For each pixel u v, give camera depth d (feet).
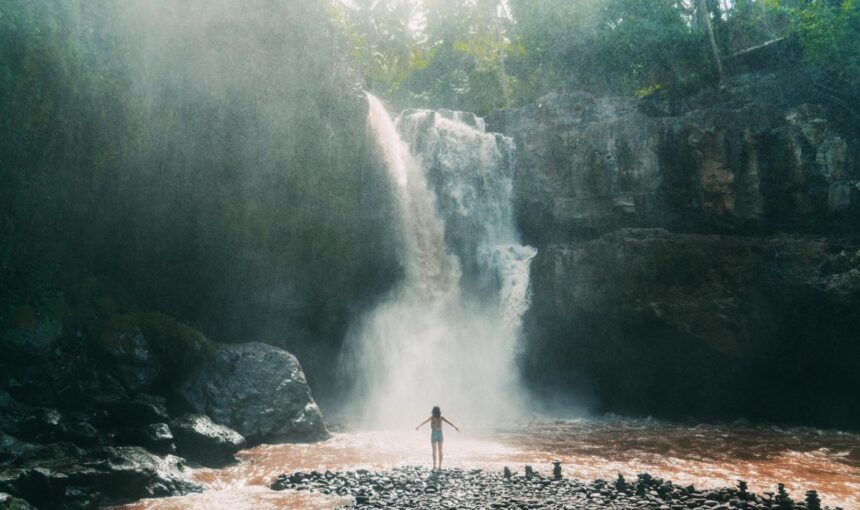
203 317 81.61
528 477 50.60
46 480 40.47
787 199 98.89
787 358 89.56
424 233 104.78
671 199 105.60
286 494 46.52
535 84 164.35
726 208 100.94
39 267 64.90
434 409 54.85
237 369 68.44
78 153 66.28
